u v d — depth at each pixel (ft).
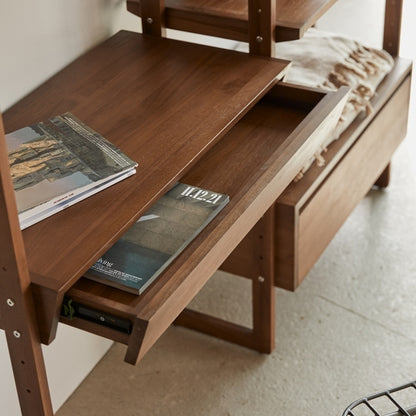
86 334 6.91
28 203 4.29
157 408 6.78
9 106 5.43
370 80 7.52
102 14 6.19
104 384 7.00
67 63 5.92
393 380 6.95
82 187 4.43
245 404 6.79
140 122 5.19
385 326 7.46
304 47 7.66
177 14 6.18
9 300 3.93
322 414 6.68
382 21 11.82
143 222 4.47
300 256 6.56
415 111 10.45
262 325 7.04
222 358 7.20
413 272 8.03
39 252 4.13
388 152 8.20
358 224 8.63
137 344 3.84
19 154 4.71
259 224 6.31
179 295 4.02
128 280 4.07
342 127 6.92
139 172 4.71
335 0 6.32
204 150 4.93
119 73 5.74
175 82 5.61
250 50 5.99
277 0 6.25
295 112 5.75
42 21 5.57
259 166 5.23
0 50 5.26
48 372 6.53
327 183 6.71
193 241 4.36
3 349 5.89
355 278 7.97
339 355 7.18
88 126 5.11
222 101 5.37
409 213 8.79
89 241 4.20
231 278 7.98
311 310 7.63
